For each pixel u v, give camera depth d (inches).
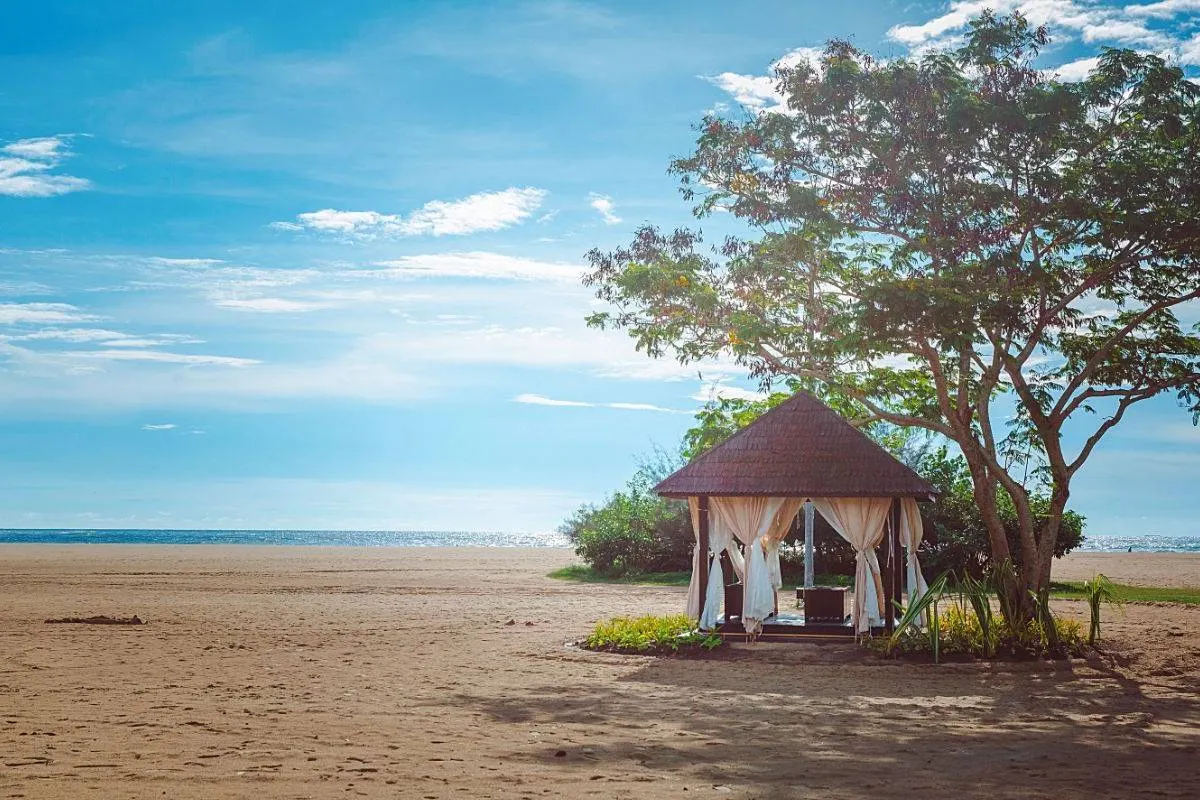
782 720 491.2
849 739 443.2
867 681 629.9
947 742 438.0
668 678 636.7
